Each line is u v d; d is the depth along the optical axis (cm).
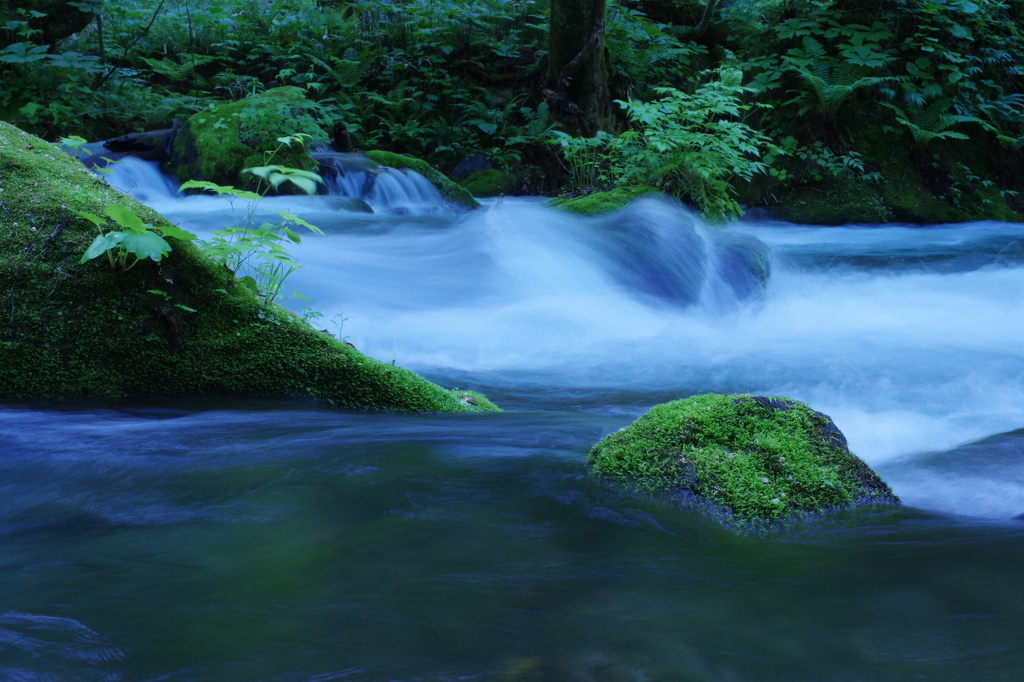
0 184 401
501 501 247
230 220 909
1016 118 1605
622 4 1995
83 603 178
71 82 1323
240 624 168
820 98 1480
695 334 683
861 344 643
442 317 682
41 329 372
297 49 1589
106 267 385
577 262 825
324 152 1230
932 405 463
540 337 648
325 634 164
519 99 1538
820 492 245
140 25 1611
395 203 1186
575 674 150
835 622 171
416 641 161
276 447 308
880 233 1377
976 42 1612
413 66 1540
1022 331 711
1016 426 407
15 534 225
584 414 416
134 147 1184
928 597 184
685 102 1065
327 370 395
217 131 1170
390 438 322
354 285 730
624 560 205
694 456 255
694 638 164
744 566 203
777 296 910
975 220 1497
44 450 301
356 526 228
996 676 149
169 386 381
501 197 1282
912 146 1525
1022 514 244
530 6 1734
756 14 1789
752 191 1488
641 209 934
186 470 281
